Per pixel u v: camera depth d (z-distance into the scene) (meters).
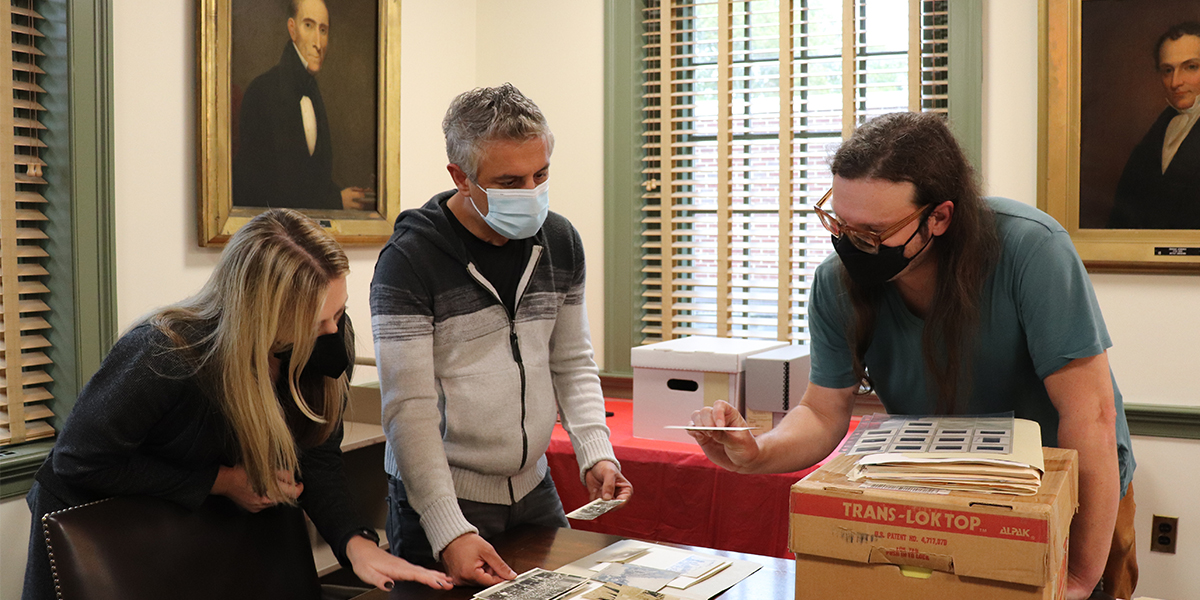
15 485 2.24
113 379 1.40
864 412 3.19
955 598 1.00
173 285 2.61
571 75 3.62
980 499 0.99
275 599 1.53
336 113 3.05
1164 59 2.75
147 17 2.49
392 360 1.56
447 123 1.61
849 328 1.49
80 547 1.32
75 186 2.31
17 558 2.25
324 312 1.42
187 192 2.63
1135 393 2.89
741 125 3.46
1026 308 1.32
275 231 1.42
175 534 1.43
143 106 2.49
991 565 0.97
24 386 2.38
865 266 1.31
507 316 1.68
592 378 1.86
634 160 3.54
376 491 2.87
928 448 1.12
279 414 1.43
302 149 2.92
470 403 1.65
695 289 3.56
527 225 1.58
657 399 2.72
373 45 3.20
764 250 3.43
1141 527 2.90
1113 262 2.85
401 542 1.68
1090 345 1.28
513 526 1.75
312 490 1.61
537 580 1.40
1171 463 2.85
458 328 1.63
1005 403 1.47
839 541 1.05
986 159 3.04
